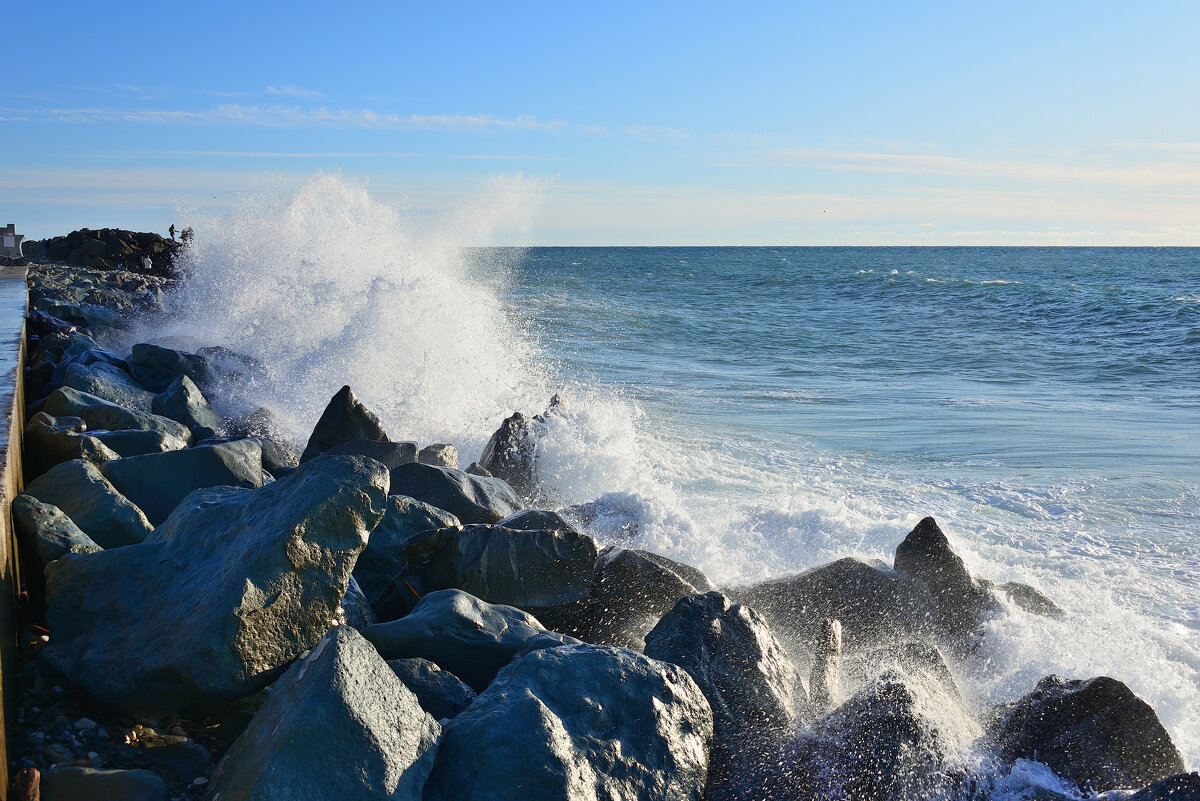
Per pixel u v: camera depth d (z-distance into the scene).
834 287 39.19
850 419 11.38
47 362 8.89
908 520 6.55
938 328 23.09
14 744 2.84
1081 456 9.41
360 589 4.27
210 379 8.74
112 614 3.24
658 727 2.92
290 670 2.75
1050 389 14.21
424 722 2.67
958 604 4.64
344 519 3.21
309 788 2.38
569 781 2.59
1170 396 13.53
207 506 3.58
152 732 3.09
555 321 21.55
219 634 2.92
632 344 18.77
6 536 3.32
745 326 23.03
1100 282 43.06
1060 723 3.33
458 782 2.60
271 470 6.21
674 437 9.87
